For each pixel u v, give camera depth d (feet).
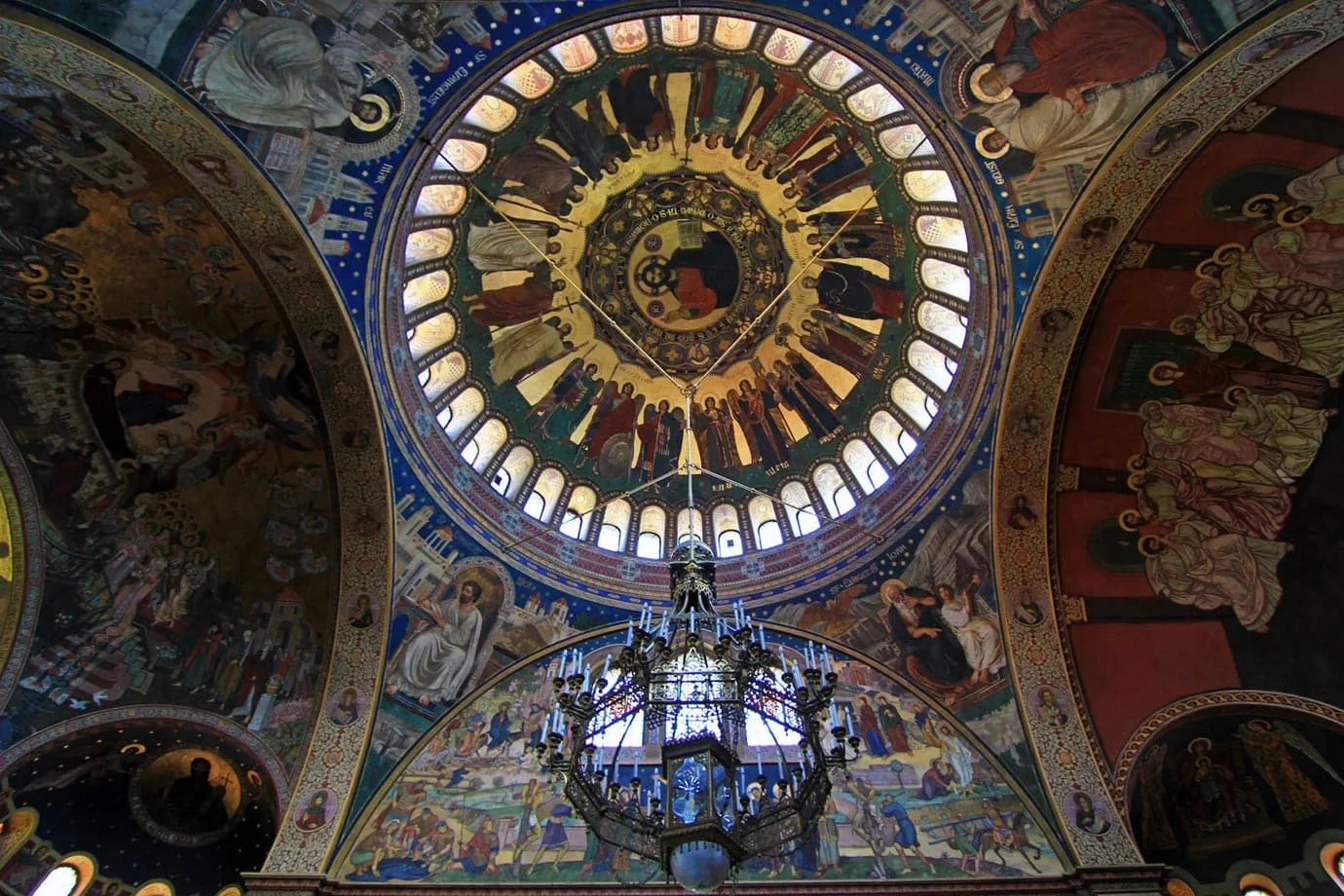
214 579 46.62
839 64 45.52
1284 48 32.83
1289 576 44.62
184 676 45.11
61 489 42.75
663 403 62.39
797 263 58.49
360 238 41.75
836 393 60.03
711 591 37.83
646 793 45.57
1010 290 44.62
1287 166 37.32
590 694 32.27
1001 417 47.83
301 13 34.01
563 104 49.11
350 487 47.98
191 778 45.60
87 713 42.45
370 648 48.62
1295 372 42.47
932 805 45.11
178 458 44.70
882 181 51.88
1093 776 44.98
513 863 43.21
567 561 55.31
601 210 57.00
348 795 44.98
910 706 49.57
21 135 35.24
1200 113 35.86
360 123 38.17
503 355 58.18
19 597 41.86
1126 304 43.45
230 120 35.40
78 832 42.60
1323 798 42.91
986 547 50.21
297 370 44.70
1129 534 48.26
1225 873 43.68
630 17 39.68
